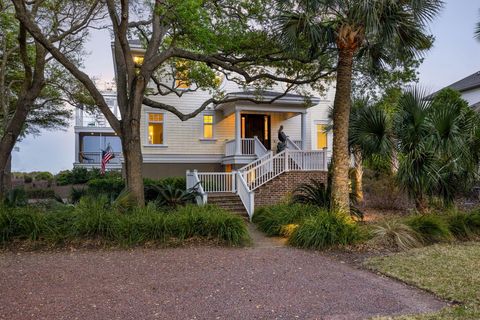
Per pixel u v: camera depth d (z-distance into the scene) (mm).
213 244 7852
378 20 7902
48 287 4848
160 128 18281
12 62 15703
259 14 11664
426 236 8117
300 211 9422
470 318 3844
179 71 14664
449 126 9000
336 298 4555
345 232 7621
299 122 20547
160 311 4047
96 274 5504
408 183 9648
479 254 6801
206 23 9961
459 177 9750
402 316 3918
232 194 13617
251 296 4598
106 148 28312
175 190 11703
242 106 17312
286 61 12914
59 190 22906
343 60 8984
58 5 12125
